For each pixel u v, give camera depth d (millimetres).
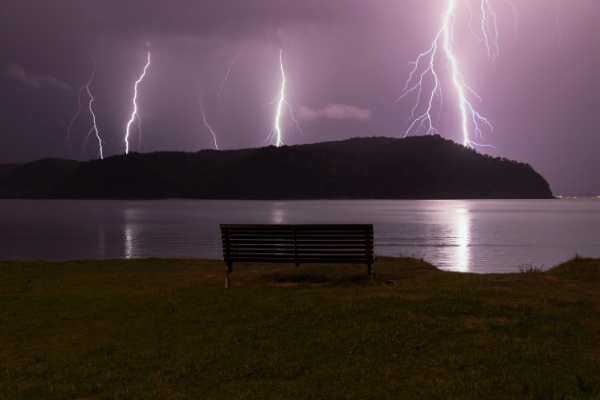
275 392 3264
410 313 5070
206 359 4008
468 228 41094
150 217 67750
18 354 4469
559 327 4453
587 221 54125
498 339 4207
